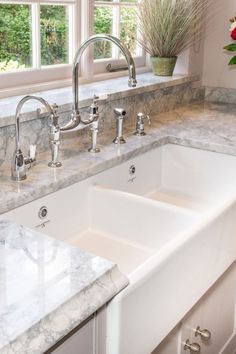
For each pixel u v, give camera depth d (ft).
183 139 6.29
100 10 7.04
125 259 4.63
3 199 4.12
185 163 6.42
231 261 4.96
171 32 7.38
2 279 2.90
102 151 5.59
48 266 3.06
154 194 6.43
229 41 8.23
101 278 2.98
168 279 3.63
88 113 5.85
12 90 5.77
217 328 5.41
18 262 3.09
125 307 3.13
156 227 4.78
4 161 4.86
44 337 2.52
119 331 3.14
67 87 6.50
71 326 2.66
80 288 2.84
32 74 6.10
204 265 4.28
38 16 6.01
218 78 8.51
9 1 5.57
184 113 7.68
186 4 7.36
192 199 6.36
